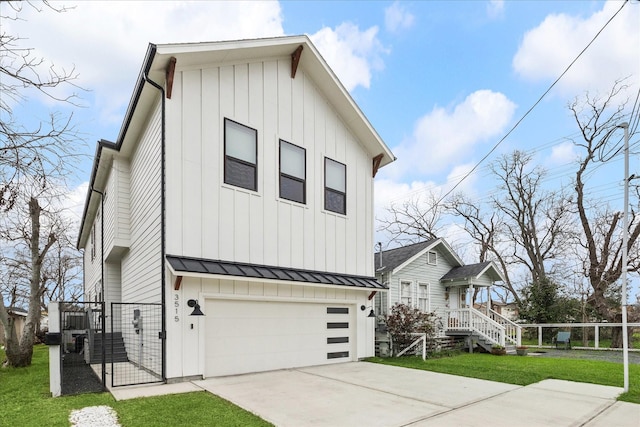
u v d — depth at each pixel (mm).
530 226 25734
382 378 8055
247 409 5523
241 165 8945
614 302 21688
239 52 8945
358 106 11406
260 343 8766
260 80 9609
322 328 10219
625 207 7164
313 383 7434
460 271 16719
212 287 7992
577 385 7535
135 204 10188
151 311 7930
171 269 7070
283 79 10156
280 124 9922
